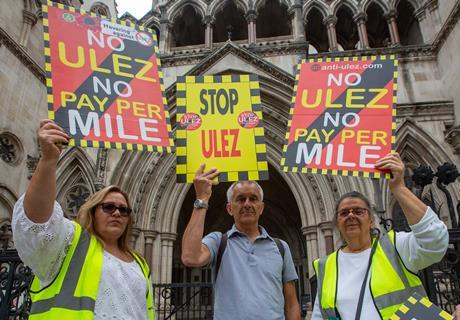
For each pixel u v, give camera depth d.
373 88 4.54
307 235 14.46
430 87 16.12
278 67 16.00
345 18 19.88
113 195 3.32
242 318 3.43
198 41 21.41
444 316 2.93
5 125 13.84
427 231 3.18
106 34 4.42
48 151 2.78
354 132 4.38
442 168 6.29
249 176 4.30
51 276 2.83
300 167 4.33
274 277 3.72
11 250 6.59
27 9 16.09
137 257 3.44
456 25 15.07
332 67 4.74
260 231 4.15
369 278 3.39
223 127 4.47
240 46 16.69
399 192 3.49
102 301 2.80
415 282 3.34
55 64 4.07
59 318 2.63
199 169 3.89
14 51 14.60
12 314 6.30
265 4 19.12
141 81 4.41
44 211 2.71
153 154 15.71
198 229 3.58
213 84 4.65
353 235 3.62
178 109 4.53
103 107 4.12
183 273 20.72
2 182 13.33
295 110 4.61
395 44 17.48
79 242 3.01
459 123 14.66
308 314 13.41
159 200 15.43
